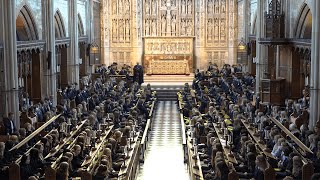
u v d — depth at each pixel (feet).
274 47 141.79
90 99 120.57
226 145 81.71
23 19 115.85
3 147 72.08
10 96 97.45
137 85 154.10
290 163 66.85
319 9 97.25
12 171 63.16
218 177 63.21
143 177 86.12
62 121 93.97
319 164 67.67
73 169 69.10
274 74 137.28
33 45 116.57
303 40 112.47
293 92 127.34
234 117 100.73
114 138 82.23
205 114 110.11
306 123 95.76
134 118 102.32
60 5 144.77
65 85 155.33
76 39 157.99
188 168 86.07
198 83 153.89
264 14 134.00
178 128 123.75
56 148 78.43
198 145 83.82
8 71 96.99
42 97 126.11
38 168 67.92
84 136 79.97
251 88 145.79
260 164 63.57
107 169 65.41
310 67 107.45
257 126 93.61
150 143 109.09
